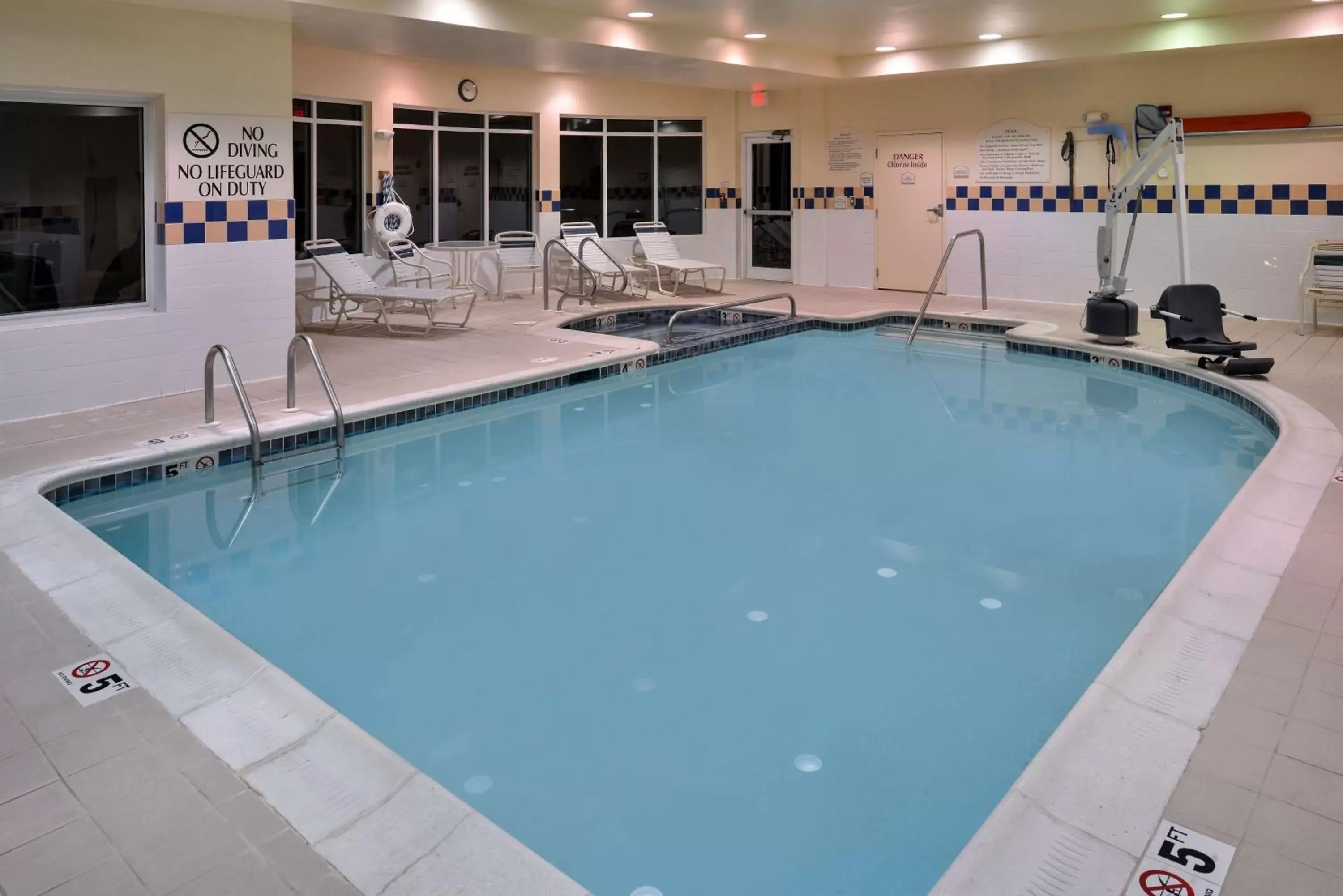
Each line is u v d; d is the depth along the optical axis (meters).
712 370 8.70
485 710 3.29
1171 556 4.59
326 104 10.29
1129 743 2.62
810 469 5.96
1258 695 2.85
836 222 13.16
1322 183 9.67
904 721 3.21
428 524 5.04
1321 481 4.83
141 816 2.35
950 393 7.88
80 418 6.07
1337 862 2.16
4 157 6.00
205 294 6.83
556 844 2.61
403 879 2.15
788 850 2.59
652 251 12.73
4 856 2.20
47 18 5.90
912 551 4.67
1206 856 2.19
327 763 2.57
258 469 5.65
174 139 6.55
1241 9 8.92
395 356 8.11
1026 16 9.14
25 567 3.86
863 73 11.60
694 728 3.17
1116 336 8.80
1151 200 10.64
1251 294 10.23
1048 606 4.07
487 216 12.09
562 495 5.48
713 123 13.84
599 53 9.56
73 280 6.38
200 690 2.93
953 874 2.16
